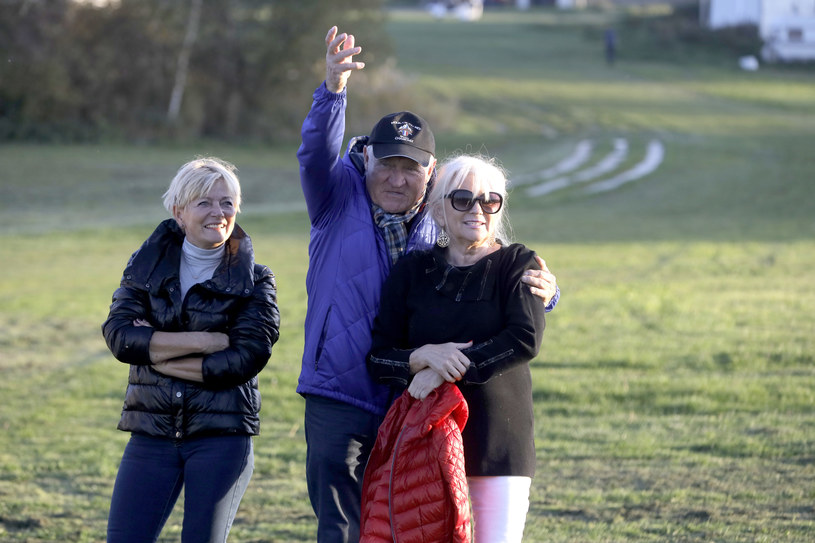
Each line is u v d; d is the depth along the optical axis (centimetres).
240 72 18800
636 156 16050
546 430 2912
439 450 1373
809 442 2659
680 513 2138
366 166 1648
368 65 19612
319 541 1562
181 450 1491
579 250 7612
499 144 17812
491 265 1480
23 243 8475
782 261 6481
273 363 3891
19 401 3409
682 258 6906
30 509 2278
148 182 12850
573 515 2152
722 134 18200
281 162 15962
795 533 1978
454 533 1357
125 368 3944
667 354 3825
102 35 17450
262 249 7969
